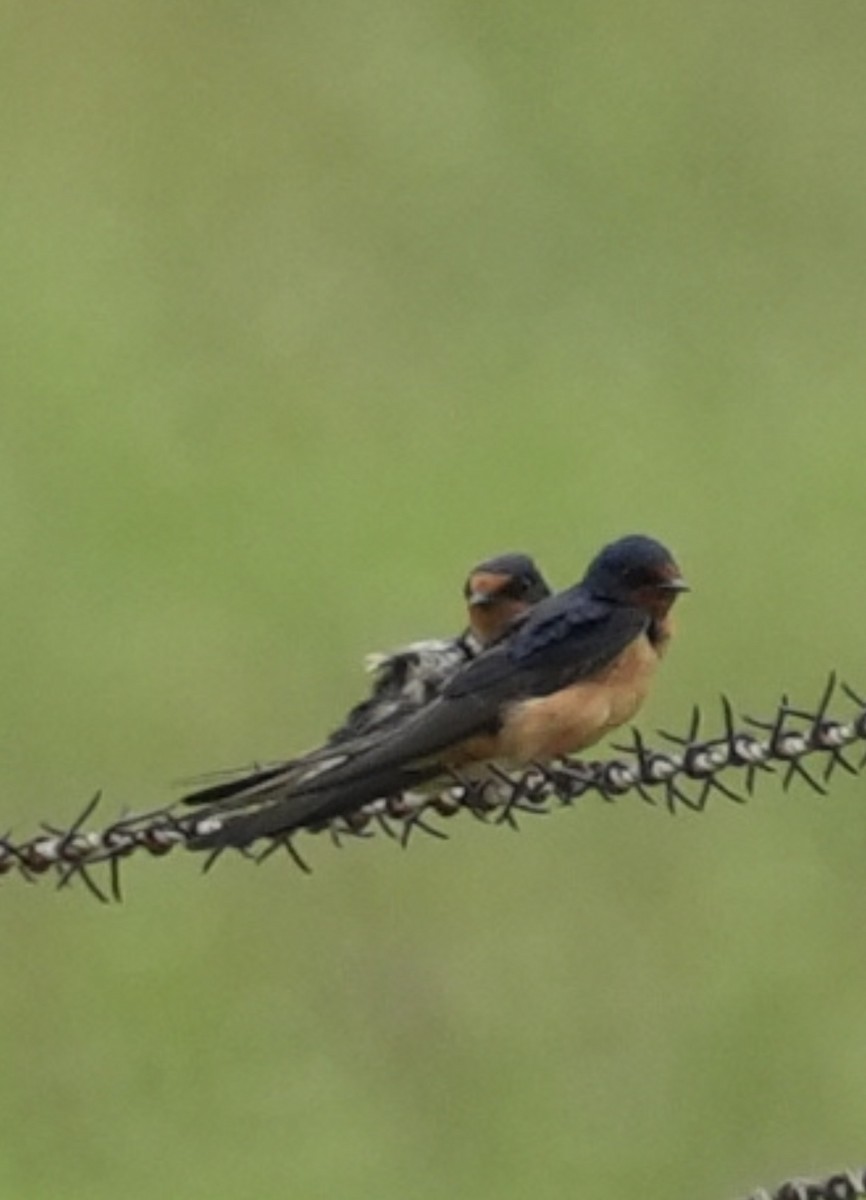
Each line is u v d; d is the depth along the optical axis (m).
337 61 24.27
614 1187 15.33
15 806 17.77
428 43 24.36
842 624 19.06
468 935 16.19
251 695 18.31
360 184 23.42
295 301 22.44
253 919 16.33
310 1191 15.26
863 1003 16.09
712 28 24.50
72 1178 15.34
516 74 24.14
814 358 21.91
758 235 22.94
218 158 23.78
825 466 20.70
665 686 18.36
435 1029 15.95
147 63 24.39
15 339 22.25
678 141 23.59
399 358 21.89
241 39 24.41
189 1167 15.35
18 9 24.55
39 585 19.61
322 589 19.66
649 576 9.82
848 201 23.17
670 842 16.53
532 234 22.89
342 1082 15.73
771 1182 15.39
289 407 21.48
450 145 23.62
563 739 9.59
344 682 18.52
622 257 22.83
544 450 20.97
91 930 16.36
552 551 20.16
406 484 20.72
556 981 16.05
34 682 18.44
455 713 9.41
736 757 9.18
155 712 18.23
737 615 19.12
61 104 24.20
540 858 16.39
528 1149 15.45
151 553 20.03
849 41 24.33
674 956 16.19
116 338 22.20
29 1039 16.08
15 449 21.05
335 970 16.17
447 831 16.41
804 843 16.56
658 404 21.41
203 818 8.78
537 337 22.05
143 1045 16.02
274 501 20.55
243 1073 15.84
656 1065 15.81
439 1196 15.22
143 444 21.11
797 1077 15.77
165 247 23.11
